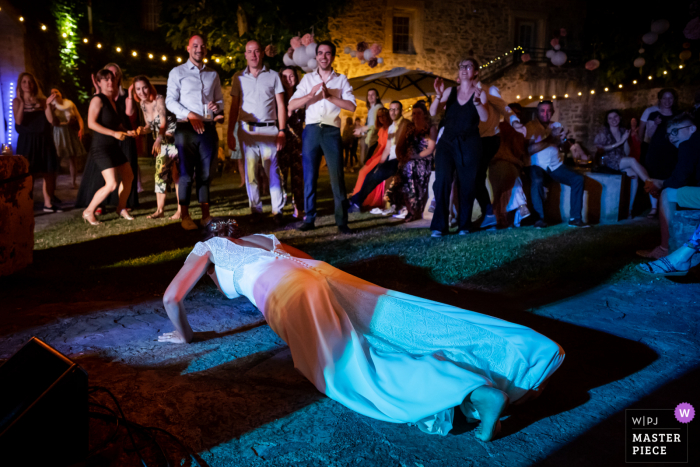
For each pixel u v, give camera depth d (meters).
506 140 6.23
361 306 2.49
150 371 2.61
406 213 6.84
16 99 6.79
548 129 6.12
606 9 18.50
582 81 19.83
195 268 2.86
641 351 2.85
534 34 19.50
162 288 3.90
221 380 2.52
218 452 1.96
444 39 18.33
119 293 3.79
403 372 2.12
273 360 2.75
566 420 2.18
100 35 16.66
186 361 2.73
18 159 4.27
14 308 3.47
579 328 3.19
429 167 6.68
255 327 3.24
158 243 5.25
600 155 7.41
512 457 1.93
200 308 3.57
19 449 1.51
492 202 6.26
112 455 1.87
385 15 17.59
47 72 12.86
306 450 1.97
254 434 2.08
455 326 2.28
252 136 5.96
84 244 5.22
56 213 7.02
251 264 2.74
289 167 6.61
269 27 13.77
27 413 1.50
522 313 3.45
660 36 16.12
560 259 4.58
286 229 5.98
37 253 4.86
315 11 14.45
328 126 5.51
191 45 5.56
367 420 2.18
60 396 1.54
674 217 4.46
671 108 6.75
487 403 1.94
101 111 6.00
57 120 7.12
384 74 11.88
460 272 4.25
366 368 2.18
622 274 4.24
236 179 11.70
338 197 5.66
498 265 4.44
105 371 2.60
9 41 10.88
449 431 2.10
